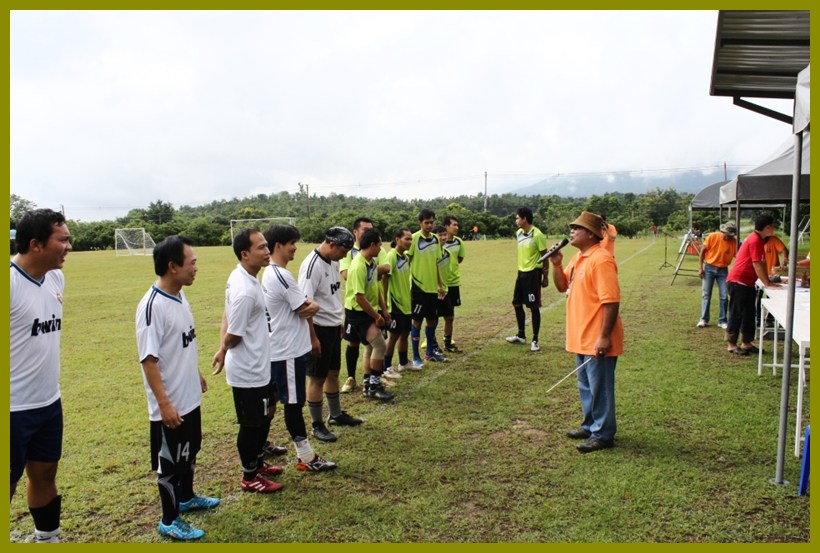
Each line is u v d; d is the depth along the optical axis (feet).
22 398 8.93
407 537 10.15
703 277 28.73
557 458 13.25
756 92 17.97
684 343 25.03
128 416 17.30
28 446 9.37
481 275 56.54
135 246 137.59
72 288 53.01
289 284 12.75
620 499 11.25
